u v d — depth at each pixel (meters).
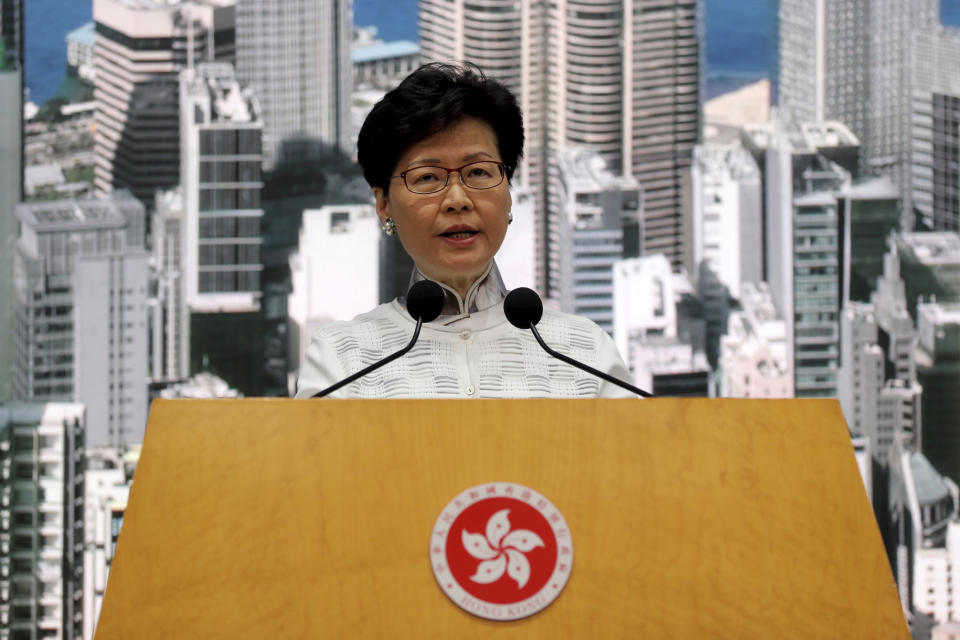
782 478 1.24
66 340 5.30
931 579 5.27
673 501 1.21
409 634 1.14
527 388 1.81
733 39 5.66
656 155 5.62
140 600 1.14
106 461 5.26
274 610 1.14
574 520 1.19
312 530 1.18
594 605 1.16
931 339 5.46
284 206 5.46
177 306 5.38
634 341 5.52
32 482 5.20
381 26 5.57
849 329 5.50
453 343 1.86
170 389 5.34
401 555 1.17
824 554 1.20
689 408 1.27
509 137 1.88
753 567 1.19
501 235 1.85
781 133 5.60
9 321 5.29
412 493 1.20
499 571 1.16
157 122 5.45
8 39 5.39
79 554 5.18
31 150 5.38
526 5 5.65
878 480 5.38
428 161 1.82
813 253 5.53
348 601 1.15
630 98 5.62
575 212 5.57
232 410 1.24
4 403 5.22
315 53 5.53
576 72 5.64
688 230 5.58
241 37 5.51
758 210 5.56
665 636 1.15
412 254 1.87
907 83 5.56
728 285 5.54
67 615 5.14
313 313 5.42
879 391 5.45
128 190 5.42
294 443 1.22
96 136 5.43
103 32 5.47
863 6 5.60
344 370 1.82
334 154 5.50
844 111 5.59
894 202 5.54
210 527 1.18
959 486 5.36
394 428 1.23
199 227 5.43
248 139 5.48
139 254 5.39
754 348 5.50
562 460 1.23
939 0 5.56
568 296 5.53
